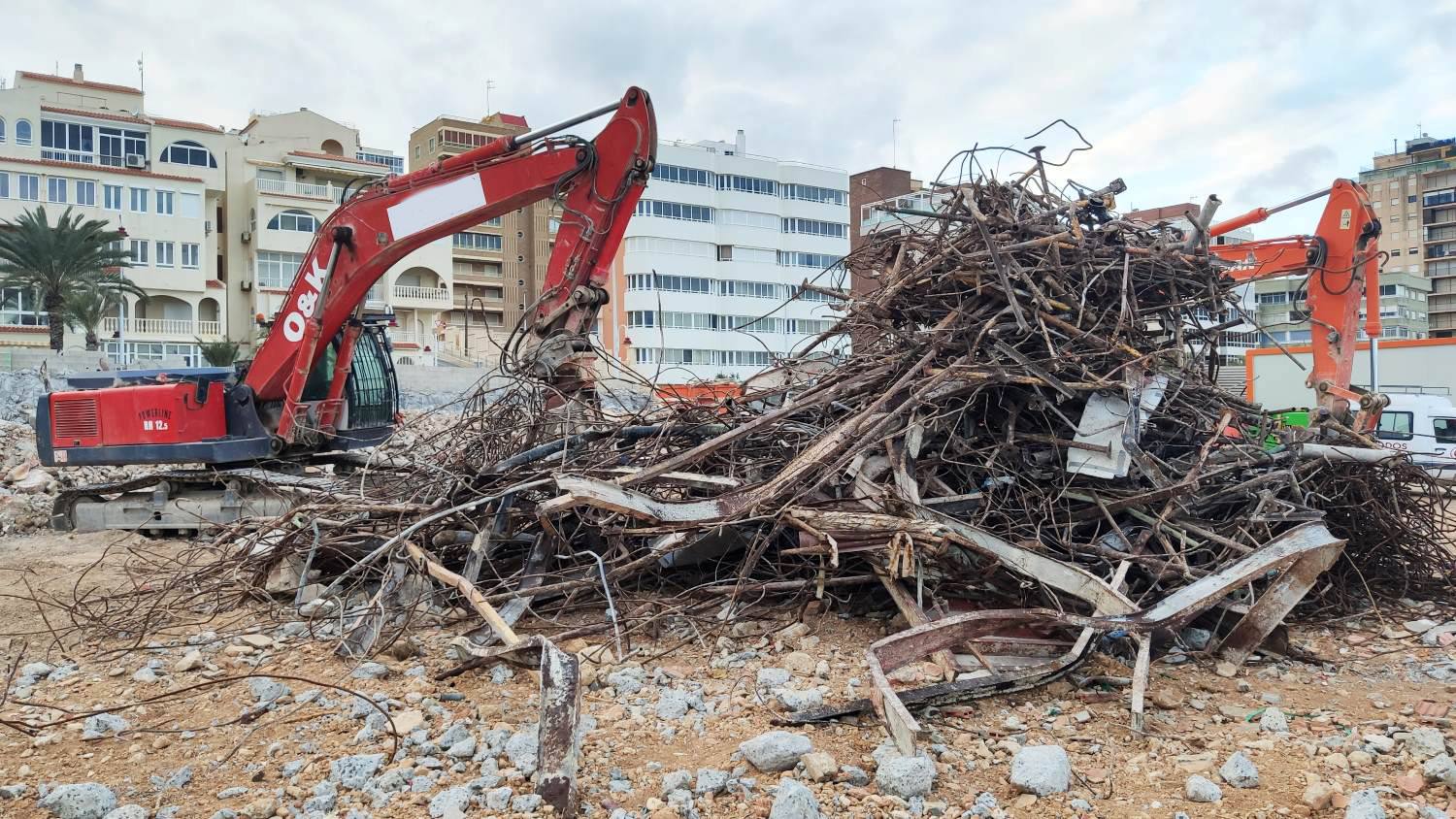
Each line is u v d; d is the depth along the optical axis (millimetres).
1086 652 4867
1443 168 99438
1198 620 5691
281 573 7023
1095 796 3689
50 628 6281
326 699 4824
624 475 6453
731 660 5418
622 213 8469
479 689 4957
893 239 7387
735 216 54062
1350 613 6445
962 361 6227
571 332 8227
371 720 4395
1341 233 9344
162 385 10289
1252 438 7148
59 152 41844
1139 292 7004
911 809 3545
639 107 8297
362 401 11133
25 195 39469
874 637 5738
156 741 4355
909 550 5195
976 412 6594
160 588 6988
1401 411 18344
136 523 10562
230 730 4469
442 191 8992
